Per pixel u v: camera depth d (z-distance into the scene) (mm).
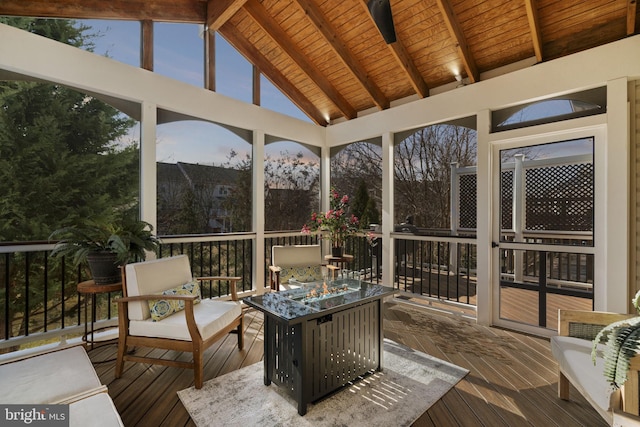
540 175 3332
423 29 3605
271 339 2221
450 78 4090
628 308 2785
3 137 4543
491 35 3422
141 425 1844
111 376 2408
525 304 3420
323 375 2088
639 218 2793
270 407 2012
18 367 1630
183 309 2639
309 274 4035
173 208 3844
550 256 3281
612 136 2834
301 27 3992
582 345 1967
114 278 2738
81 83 2951
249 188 4621
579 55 3010
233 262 4902
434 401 2090
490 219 3619
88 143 5379
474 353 2842
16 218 4547
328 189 5594
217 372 2473
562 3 2951
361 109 5215
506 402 2086
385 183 4719
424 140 4746
